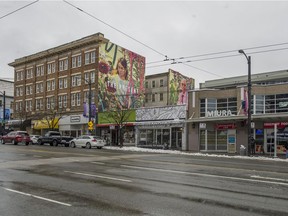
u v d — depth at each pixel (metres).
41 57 61.62
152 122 41.72
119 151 31.70
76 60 55.03
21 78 66.94
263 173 14.49
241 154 30.23
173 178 12.41
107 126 48.28
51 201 8.24
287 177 13.17
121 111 45.16
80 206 7.73
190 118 37.84
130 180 11.79
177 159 22.27
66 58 56.94
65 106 56.12
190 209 7.55
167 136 40.91
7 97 79.69
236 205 8.00
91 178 12.21
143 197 8.81
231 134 35.25
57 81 58.16
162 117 41.16
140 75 58.06
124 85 54.75
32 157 21.28
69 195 9.00
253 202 8.35
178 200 8.48
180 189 10.06
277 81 42.72
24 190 9.70
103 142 38.81
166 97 64.19
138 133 43.69
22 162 18.12
